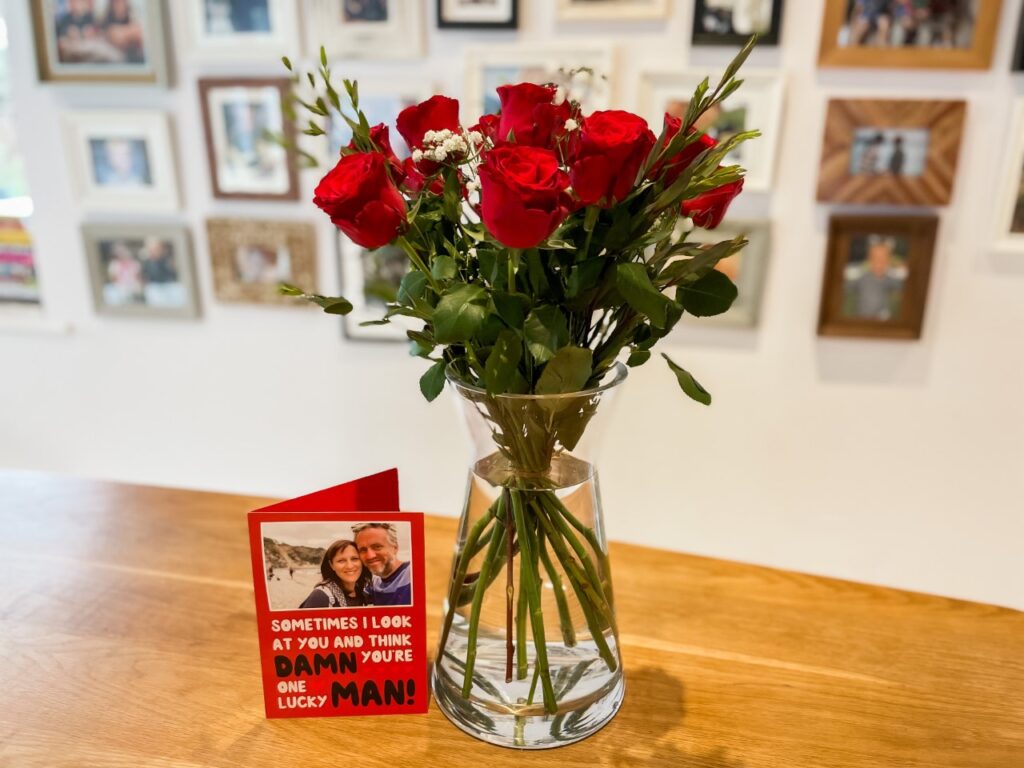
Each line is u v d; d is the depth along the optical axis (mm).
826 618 1022
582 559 799
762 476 1938
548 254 706
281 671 832
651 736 829
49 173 2055
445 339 671
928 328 1755
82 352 2232
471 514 810
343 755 802
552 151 679
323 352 2072
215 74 1870
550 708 810
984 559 1896
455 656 836
